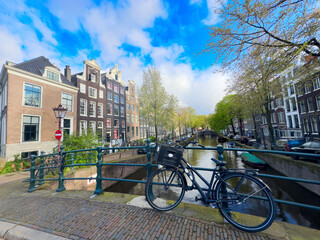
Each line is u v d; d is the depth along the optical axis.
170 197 2.47
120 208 2.53
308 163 8.61
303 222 7.00
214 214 2.21
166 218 2.15
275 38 4.98
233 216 2.03
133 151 18.45
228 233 1.80
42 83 13.94
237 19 4.90
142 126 32.97
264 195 1.84
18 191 4.69
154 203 2.45
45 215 2.55
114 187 12.59
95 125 20.06
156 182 2.47
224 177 2.03
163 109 22.83
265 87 10.84
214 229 1.88
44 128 13.76
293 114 20.72
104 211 2.48
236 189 1.98
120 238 1.83
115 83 25.44
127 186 13.30
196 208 2.38
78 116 17.78
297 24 4.35
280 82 11.04
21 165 10.25
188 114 59.56
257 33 5.00
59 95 15.32
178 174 2.32
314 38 4.45
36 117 13.39
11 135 11.59
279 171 12.39
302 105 18.58
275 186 10.66
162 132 38.06
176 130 52.62
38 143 13.14
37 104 13.55
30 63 14.27
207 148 2.32
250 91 11.67
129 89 29.89
